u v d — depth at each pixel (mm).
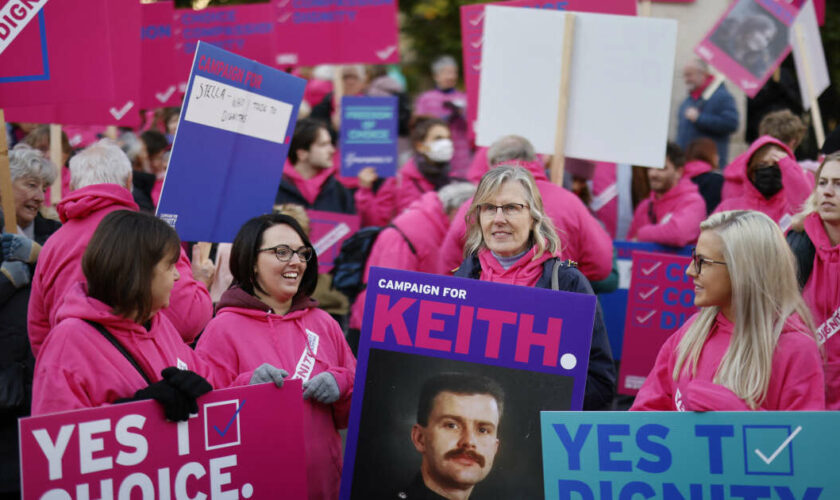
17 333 5125
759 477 3641
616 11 7863
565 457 3777
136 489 3693
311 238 8859
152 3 9703
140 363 3961
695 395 3730
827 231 5391
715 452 3678
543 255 4957
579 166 8781
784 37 8836
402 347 4250
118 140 9477
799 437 3619
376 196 10289
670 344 4273
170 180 5047
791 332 3896
